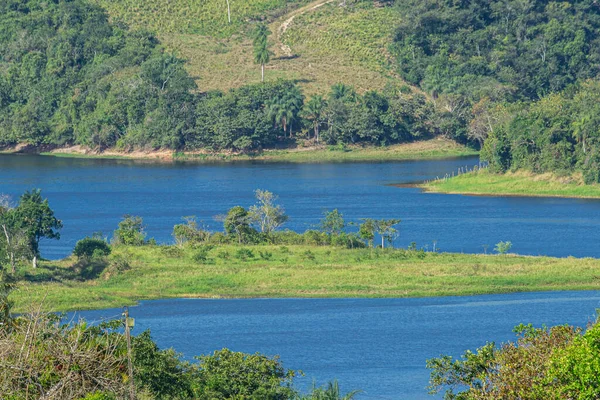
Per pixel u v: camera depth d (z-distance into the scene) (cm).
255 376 13362
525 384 10100
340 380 17162
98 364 10531
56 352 10306
